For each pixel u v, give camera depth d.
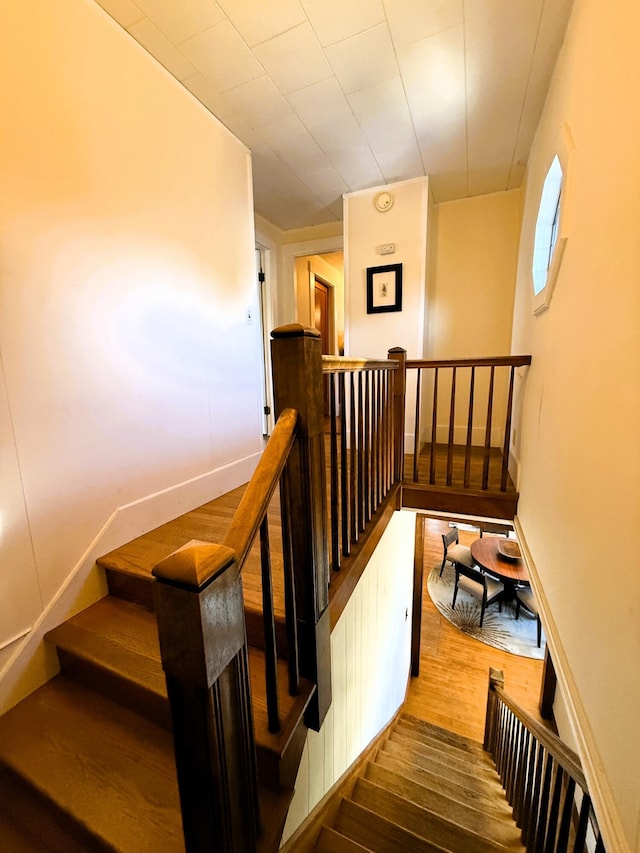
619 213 0.95
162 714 1.13
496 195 3.24
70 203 1.36
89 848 0.91
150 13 1.47
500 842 1.82
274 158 2.59
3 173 1.17
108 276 1.52
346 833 1.57
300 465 0.98
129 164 1.59
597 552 1.01
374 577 2.28
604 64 1.10
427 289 3.16
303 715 1.05
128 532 1.66
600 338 1.06
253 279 2.52
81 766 1.03
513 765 2.08
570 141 1.46
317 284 5.03
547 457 1.63
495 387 3.48
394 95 2.00
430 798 2.08
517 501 2.23
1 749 1.08
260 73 1.81
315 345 1.00
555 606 1.40
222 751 0.66
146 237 1.69
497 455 3.23
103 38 1.45
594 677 0.99
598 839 0.91
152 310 1.74
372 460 1.92
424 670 3.96
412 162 2.69
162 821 0.90
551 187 1.94
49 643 1.31
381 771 2.15
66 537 1.40
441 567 5.82
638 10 0.88
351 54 1.72
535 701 3.40
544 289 1.72
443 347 3.55
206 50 1.66
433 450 2.42
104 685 1.22
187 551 0.60
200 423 2.09
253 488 0.81
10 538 1.22
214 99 1.97
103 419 1.53
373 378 1.85
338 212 3.54
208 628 0.59
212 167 2.09
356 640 1.91
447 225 3.43
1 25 1.14
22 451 1.25
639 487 0.79
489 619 4.74
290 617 0.99
